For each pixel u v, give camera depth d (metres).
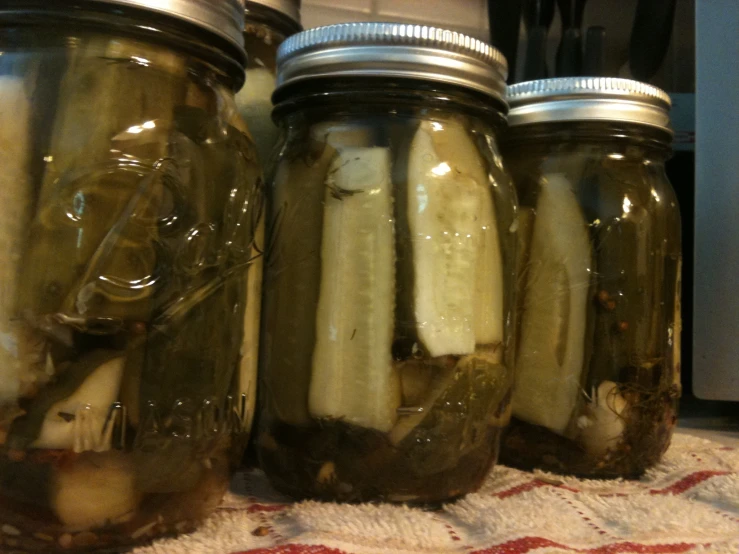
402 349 0.21
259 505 0.22
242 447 0.20
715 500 0.23
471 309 0.22
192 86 0.19
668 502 0.22
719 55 0.33
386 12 0.40
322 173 0.22
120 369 0.17
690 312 0.38
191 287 0.18
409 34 0.21
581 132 0.26
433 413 0.21
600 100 0.26
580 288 0.26
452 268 0.21
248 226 0.20
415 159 0.21
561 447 0.26
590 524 0.21
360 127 0.22
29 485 0.16
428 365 0.21
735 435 0.33
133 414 0.17
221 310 0.19
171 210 0.18
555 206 0.26
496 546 0.19
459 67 0.22
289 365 0.22
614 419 0.25
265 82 0.27
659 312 0.26
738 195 0.33
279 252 0.22
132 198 0.17
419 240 0.21
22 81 0.17
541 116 0.27
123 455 0.17
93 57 0.17
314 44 0.22
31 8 0.17
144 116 0.18
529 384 0.26
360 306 0.21
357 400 0.21
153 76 0.18
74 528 0.17
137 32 0.17
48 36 0.17
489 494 0.23
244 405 0.20
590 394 0.25
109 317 0.17
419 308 0.21
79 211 0.17
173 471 0.18
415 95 0.21
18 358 0.16
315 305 0.21
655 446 0.26
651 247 0.26
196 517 0.19
